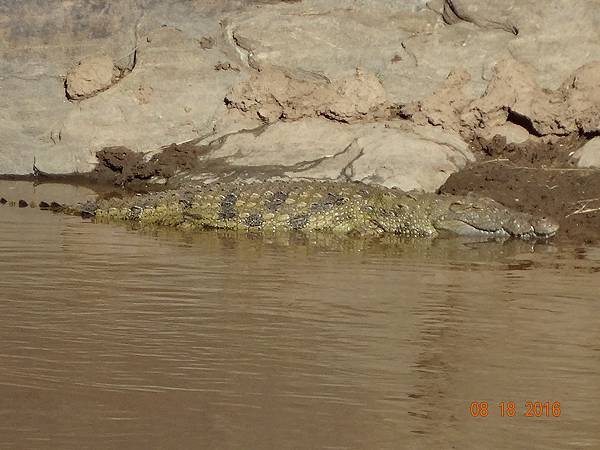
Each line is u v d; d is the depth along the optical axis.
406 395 9.88
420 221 18.52
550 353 11.14
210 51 23.77
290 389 9.96
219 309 12.59
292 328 11.86
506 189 19.86
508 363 10.80
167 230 18.47
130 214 19.34
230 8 23.89
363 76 22.52
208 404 9.55
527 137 21.81
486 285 14.07
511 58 22.42
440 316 12.46
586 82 21.44
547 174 20.38
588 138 21.42
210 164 22.11
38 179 23.19
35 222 18.56
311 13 23.70
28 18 24.19
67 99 23.95
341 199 18.98
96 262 15.14
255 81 22.91
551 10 22.45
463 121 21.97
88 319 12.07
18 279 13.92
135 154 22.64
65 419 9.16
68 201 20.77
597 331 11.96
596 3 22.38
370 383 10.16
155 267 14.88
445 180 20.77
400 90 22.70
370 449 8.71
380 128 22.06
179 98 23.33
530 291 13.74
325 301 13.07
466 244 17.53
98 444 8.68
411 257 16.14
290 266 15.19
